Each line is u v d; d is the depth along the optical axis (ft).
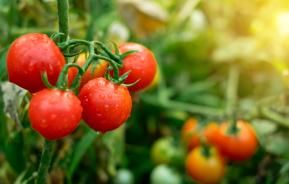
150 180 2.95
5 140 2.26
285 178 2.57
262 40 3.17
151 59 1.71
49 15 2.54
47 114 1.45
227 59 3.21
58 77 1.50
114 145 2.64
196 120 2.78
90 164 2.70
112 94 1.54
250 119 2.72
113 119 1.55
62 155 2.31
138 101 2.88
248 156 2.64
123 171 2.78
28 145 2.34
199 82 3.42
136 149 3.03
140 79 1.68
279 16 3.09
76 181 2.77
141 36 2.86
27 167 2.26
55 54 1.49
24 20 2.57
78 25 2.62
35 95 1.49
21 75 1.49
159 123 3.14
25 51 1.48
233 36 3.53
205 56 3.39
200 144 2.67
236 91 3.21
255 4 3.49
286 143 2.64
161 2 3.52
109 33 2.82
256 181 2.74
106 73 1.58
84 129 2.45
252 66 3.23
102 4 2.65
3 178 2.56
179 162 2.81
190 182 2.82
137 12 2.81
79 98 1.55
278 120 2.67
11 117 1.93
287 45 3.10
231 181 2.91
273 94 3.15
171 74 3.43
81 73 1.51
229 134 2.59
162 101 3.05
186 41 3.31
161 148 2.83
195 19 3.35
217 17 3.56
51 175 2.33
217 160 2.63
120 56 1.65
